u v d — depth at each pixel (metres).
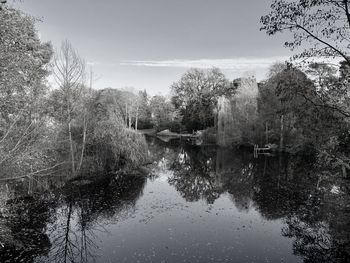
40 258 10.88
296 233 13.66
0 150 9.07
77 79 22.25
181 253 11.41
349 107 10.59
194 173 27.64
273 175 26.58
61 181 20.11
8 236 11.48
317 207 17.22
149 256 11.13
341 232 11.93
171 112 80.50
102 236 13.03
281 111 13.48
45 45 21.14
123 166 27.47
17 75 9.41
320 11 8.82
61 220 14.82
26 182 17.02
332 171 15.88
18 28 9.49
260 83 51.69
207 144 51.88
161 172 27.56
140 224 14.53
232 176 26.41
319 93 10.55
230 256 11.25
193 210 16.83
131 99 66.50
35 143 11.73
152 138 65.38
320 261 10.98
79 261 10.70
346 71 9.98
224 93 63.00
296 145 37.16
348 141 11.58
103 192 19.80
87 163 24.28
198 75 69.25
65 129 22.44
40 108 12.21
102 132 25.92
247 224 14.73
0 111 9.66
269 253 11.59
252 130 43.56
